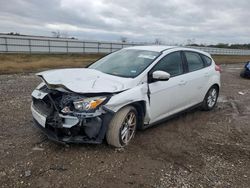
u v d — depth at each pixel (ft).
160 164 12.91
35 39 119.14
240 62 109.09
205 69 21.45
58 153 13.15
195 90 19.94
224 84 39.83
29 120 17.66
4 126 16.39
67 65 65.72
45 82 13.73
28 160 12.33
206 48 174.19
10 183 10.57
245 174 12.53
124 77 14.96
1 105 21.06
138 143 15.07
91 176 11.40
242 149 15.33
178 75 17.97
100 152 13.53
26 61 73.72
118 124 13.48
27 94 25.86
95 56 121.08
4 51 110.32
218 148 15.28
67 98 12.79
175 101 17.79
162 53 17.25
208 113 22.40
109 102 12.85
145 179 11.50
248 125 19.75
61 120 12.52
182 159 13.62
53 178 11.07
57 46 126.82
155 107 15.93
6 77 38.52
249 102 27.63
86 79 13.89
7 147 13.52
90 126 12.73
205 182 11.62
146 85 15.08
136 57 17.08
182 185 11.27
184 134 17.13
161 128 17.89
